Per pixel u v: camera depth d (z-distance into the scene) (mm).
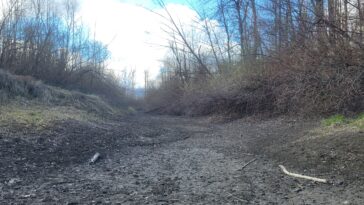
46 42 24344
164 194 4789
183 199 4551
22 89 15828
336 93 11148
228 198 4590
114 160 7527
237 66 20734
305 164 6328
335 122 8914
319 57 11844
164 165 6984
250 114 16844
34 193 4727
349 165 5738
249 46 19891
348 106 10773
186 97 26234
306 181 5383
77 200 4441
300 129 10008
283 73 14141
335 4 11250
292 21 13609
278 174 5949
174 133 13586
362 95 10594
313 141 7484
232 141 10383
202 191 4961
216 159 7609
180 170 6477
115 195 4719
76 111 16062
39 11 24391
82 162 7145
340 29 10656
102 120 15773
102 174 6082
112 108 25734
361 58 10625
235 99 17719
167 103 33094
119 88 39719
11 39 21125
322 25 11469
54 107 15555
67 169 6434
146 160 7574
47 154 7414
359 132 7023
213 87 21250
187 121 20109
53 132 9453
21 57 22062
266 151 7973
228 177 5848
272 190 4949
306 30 12492
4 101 13219
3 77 14969
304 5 12508
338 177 5434
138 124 17312
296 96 12836
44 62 23969
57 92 18609
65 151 7922
